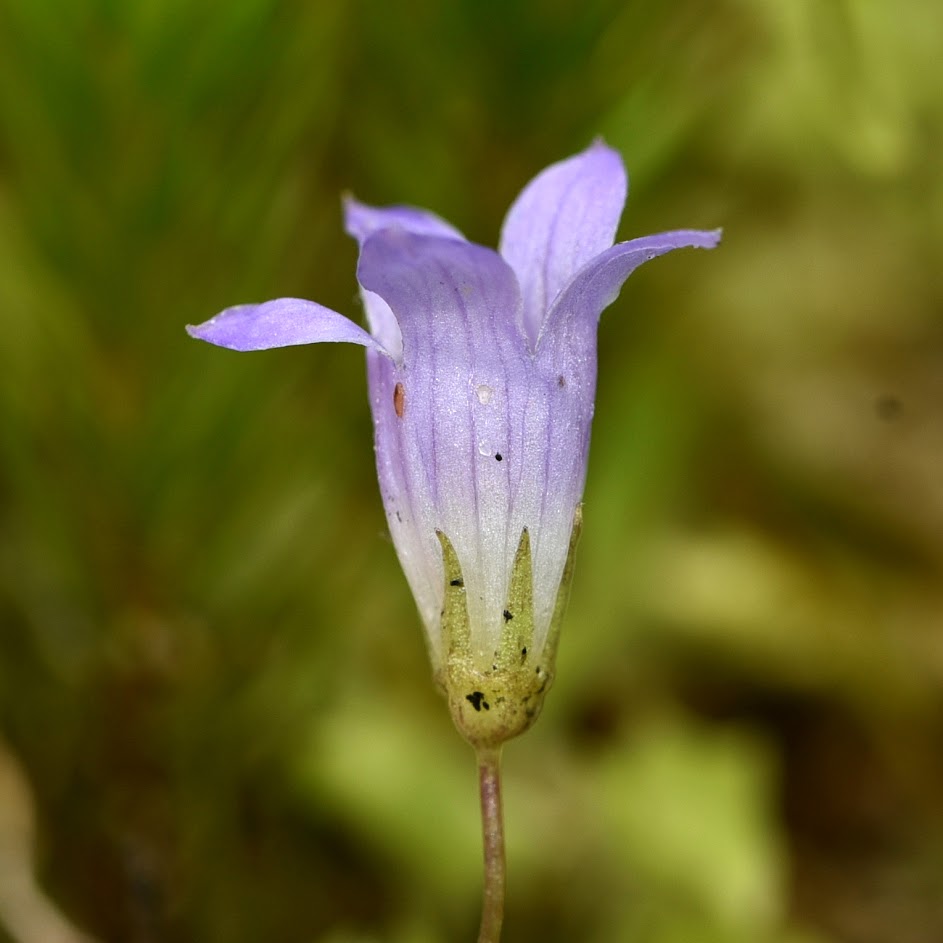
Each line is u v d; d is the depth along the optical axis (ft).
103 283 0.30
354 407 0.32
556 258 0.26
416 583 0.26
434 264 0.25
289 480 0.31
